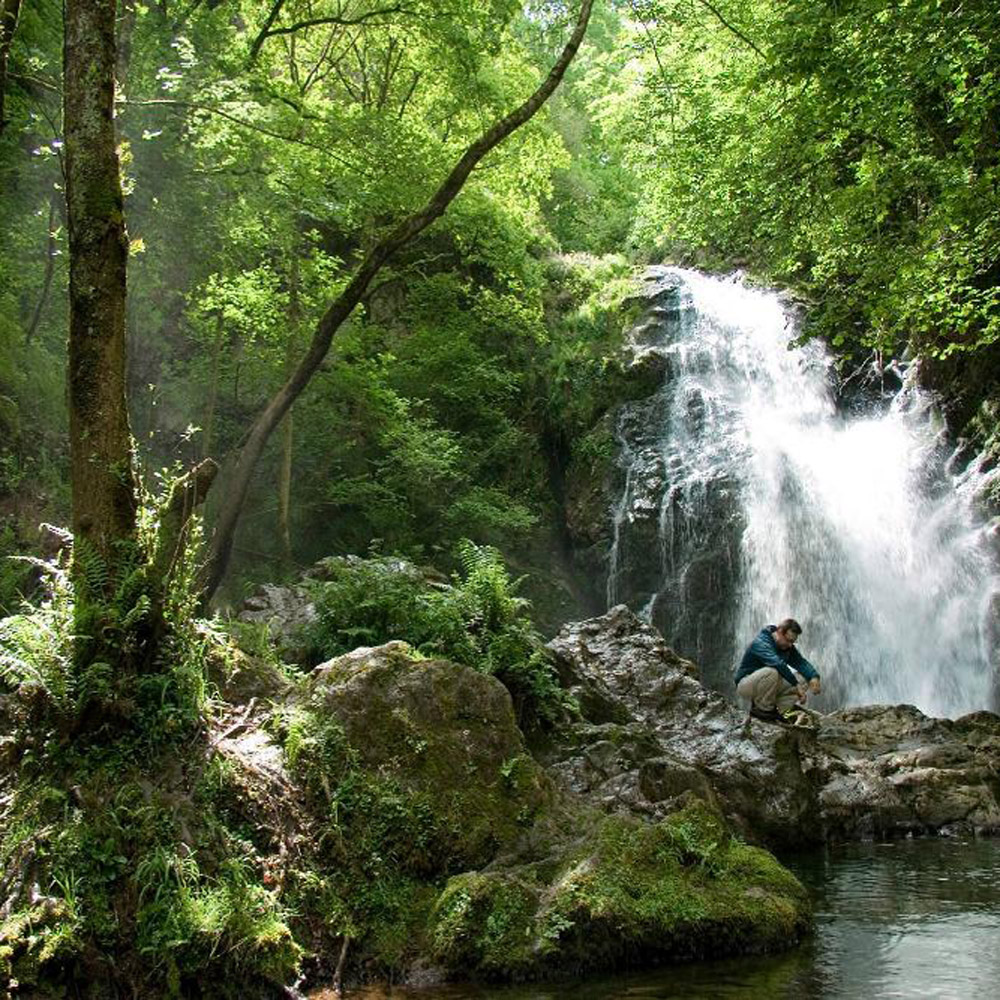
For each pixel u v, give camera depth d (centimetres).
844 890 739
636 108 2256
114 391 649
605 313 2688
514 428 2498
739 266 2922
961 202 1290
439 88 2073
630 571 2331
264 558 1886
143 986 480
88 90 662
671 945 562
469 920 547
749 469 2316
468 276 2522
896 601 2184
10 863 508
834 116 1293
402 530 2134
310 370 1220
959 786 1041
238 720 636
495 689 679
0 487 1288
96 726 582
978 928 618
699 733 994
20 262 1612
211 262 1758
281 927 516
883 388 2598
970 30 1201
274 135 1385
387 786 611
